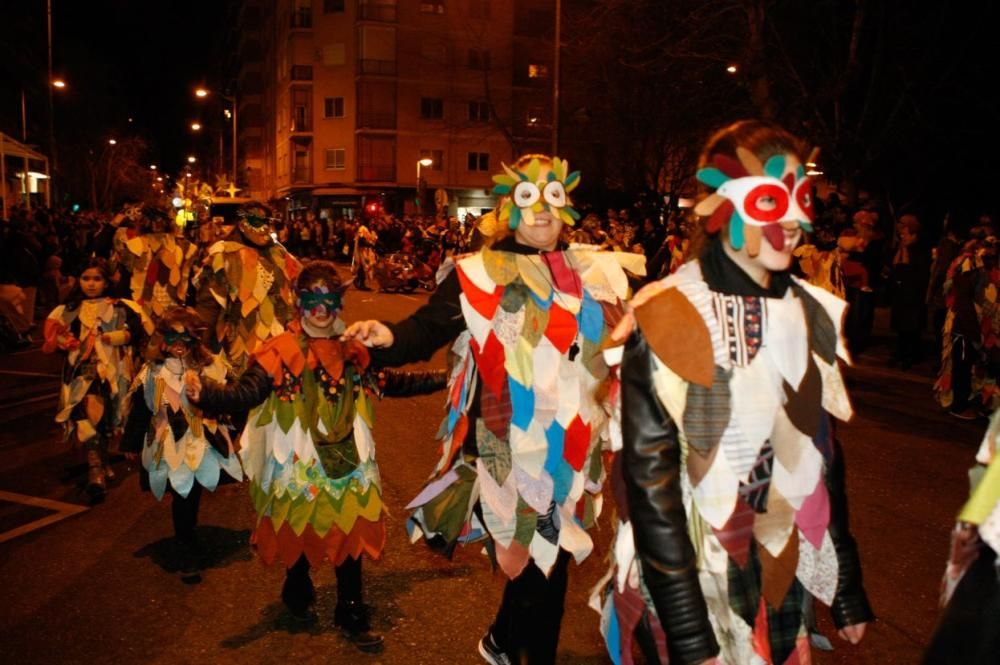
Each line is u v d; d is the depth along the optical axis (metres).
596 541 5.29
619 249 16.81
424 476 6.66
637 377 2.16
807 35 20.28
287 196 62.00
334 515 3.95
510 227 3.26
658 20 22.19
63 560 5.15
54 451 7.59
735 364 2.13
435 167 53.62
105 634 4.21
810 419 2.17
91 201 63.53
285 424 3.97
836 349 2.27
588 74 31.72
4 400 9.70
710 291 2.18
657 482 2.10
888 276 15.51
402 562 5.06
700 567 2.13
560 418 3.13
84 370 6.28
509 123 53.72
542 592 3.19
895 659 3.93
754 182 2.12
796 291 2.28
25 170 29.97
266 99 73.38
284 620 4.36
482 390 3.18
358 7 51.62
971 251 9.01
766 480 2.15
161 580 4.85
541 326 3.14
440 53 52.69
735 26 19.45
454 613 4.40
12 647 4.07
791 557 2.15
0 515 5.96
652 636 2.25
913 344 12.01
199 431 4.99
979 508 1.77
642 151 30.70
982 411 8.87
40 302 19.53
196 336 5.06
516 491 3.11
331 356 4.02
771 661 2.15
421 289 25.12
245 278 6.34
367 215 37.81
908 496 6.23
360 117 52.47
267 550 4.00
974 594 1.78
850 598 2.25
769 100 18.09
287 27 56.22
